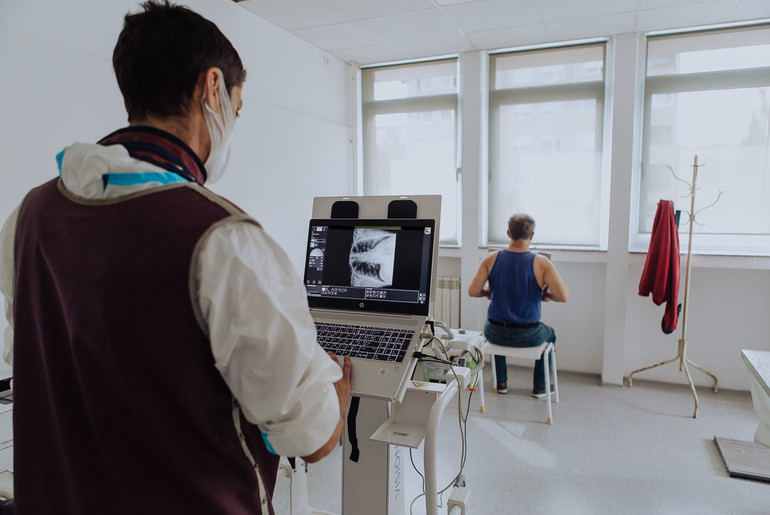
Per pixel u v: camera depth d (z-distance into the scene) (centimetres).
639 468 257
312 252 141
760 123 338
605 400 343
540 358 311
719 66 343
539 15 314
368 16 313
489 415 322
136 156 66
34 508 73
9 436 148
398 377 104
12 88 177
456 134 414
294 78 350
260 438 78
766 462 255
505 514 221
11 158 177
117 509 66
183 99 70
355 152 430
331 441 72
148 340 61
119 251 62
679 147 357
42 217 70
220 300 60
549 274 295
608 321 367
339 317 128
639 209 372
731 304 352
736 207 349
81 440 69
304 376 66
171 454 65
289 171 339
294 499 190
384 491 160
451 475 252
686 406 331
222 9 280
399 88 429
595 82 371
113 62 72
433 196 137
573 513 221
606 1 291
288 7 297
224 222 62
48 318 69
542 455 271
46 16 191
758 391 185
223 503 69
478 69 389
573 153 384
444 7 299
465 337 200
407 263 129
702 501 228
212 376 66
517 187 403
